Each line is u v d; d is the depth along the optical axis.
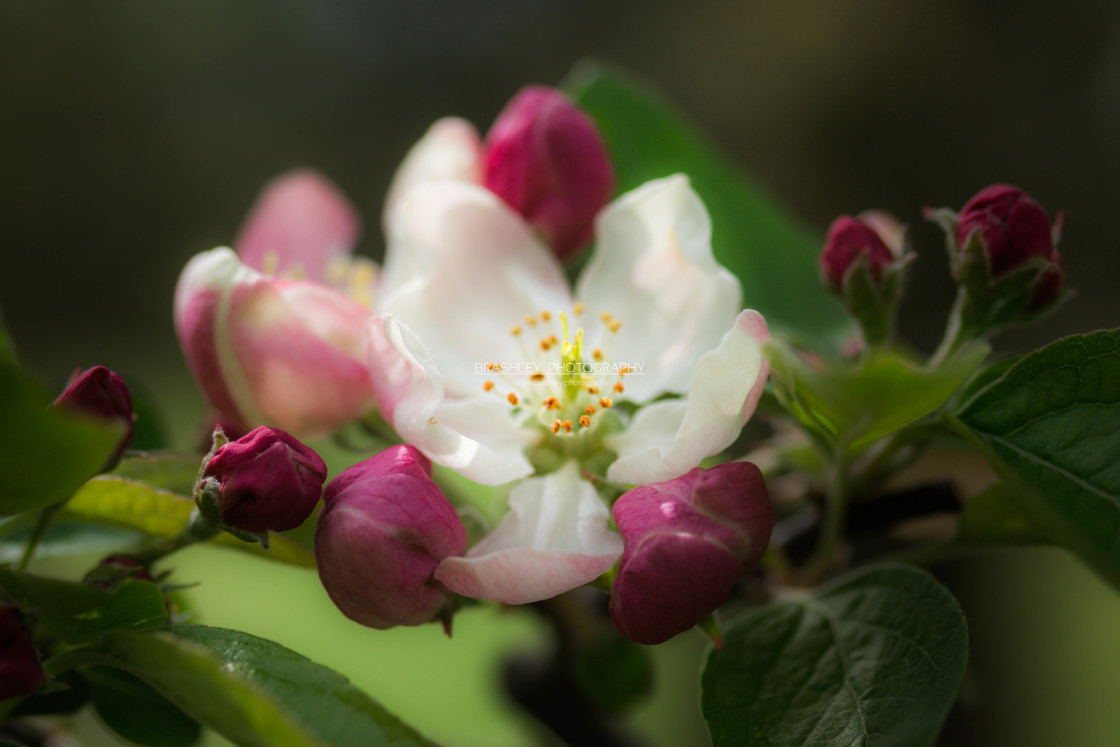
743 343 0.29
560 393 0.32
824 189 1.07
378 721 0.28
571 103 0.34
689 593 0.28
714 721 0.29
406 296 0.32
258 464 0.28
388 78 1.30
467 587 0.28
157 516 0.30
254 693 0.27
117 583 0.28
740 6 1.17
